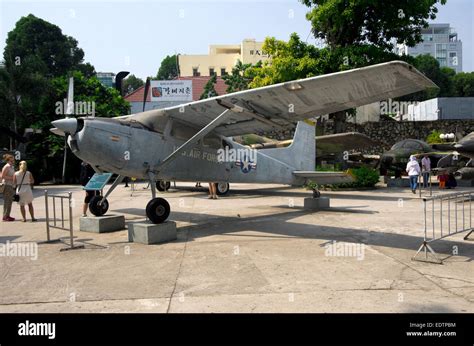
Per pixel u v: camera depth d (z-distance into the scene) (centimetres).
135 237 706
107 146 737
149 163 805
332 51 1730
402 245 657
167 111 816
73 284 467
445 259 564
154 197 795
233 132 949
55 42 4962
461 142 1259
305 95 714
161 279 482
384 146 2220
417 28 1761
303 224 872
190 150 874
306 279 475
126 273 511
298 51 1781
